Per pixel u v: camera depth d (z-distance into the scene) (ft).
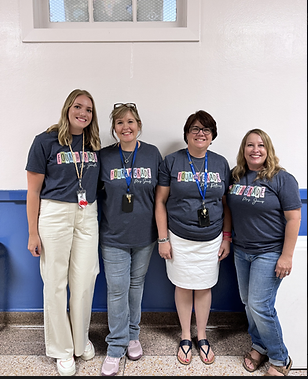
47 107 5.57
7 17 5.32
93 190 4.71
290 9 5.38
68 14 5.74
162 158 5.68
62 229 4.51
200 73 5.51
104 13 5.74
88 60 5.44
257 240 4.64
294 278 5.20
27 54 5.41
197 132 4.60
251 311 4.78
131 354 5.20
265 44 5.46
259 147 4.50
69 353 4.95
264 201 4.44
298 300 5.20
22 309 6.12
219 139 5.71
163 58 5.46
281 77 5.53
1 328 6.01
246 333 5.93
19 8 5.29
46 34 5.35
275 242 4.62
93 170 4.65
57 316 4.77
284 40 5.45
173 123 5.65
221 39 5.43
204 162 4.85
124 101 5.57
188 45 5.43
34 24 5.40
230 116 5.64
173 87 5.54
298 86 5.56
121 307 4.98
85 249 4.74
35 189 4.46
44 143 4.38
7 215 5.79
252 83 5.55
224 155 5.76
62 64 5.45
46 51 5.41
